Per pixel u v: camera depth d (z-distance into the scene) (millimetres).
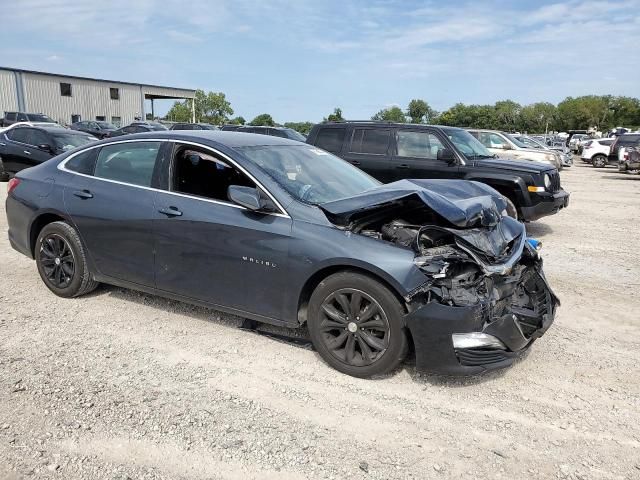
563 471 2883
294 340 4266
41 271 5246
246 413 3357
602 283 6262
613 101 108250
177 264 4391
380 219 4031
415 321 3504
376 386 3715
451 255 3557
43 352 4082
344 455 2980
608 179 22234
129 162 4742
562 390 3729
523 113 102250
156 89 56031
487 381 3828
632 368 4074
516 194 8477
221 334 4492
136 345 4250
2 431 3090
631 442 3148
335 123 10008
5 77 43906
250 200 3867
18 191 5289
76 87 49125
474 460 2965
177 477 2779
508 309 3768
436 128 9125
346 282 3697
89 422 3207
